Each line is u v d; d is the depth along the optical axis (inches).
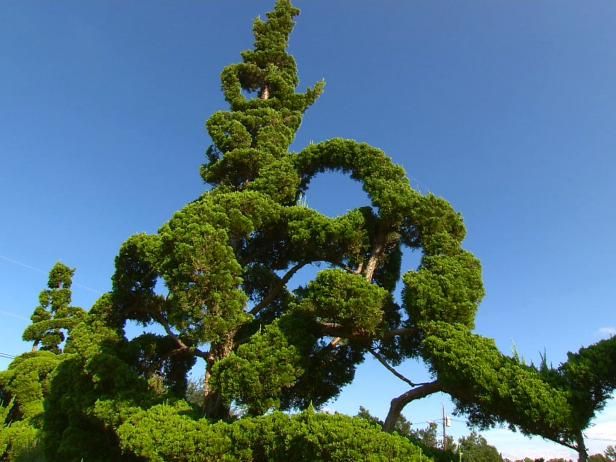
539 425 330.3
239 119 638.5
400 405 410.9
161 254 453.4
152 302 542.6
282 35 740.7
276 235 561.3
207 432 381.4
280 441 353.1
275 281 563.2
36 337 1130.0
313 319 447.8
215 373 419.2
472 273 435.2
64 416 534.6
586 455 321.7
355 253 496.1
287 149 646.5
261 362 408.5
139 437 389.1
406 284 430.9
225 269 433.1
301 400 507.8
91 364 464.8
